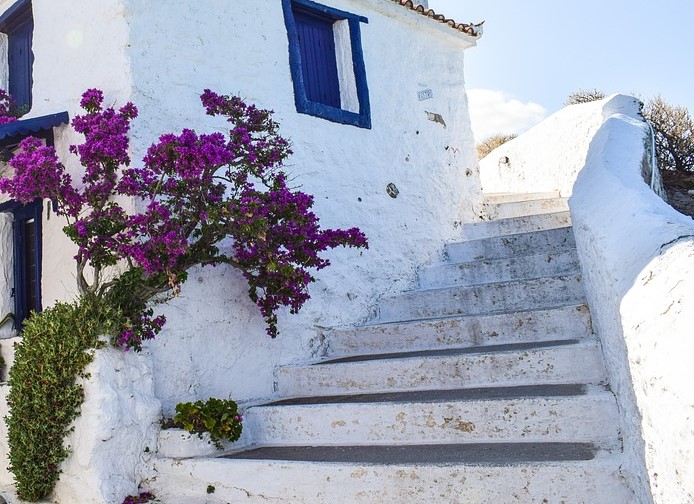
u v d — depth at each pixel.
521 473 3.25
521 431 3.79
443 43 8.59
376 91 7.30
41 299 5.91
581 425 3.65
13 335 6.27
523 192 10.41
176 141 4.04
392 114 7.47
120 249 4.09
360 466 3.63
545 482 3.21
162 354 4.62
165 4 5.20
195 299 4.91
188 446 4.23
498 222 8.02
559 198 8.56
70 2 5.51
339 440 4.31
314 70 6.92
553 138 9.95
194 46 5.37
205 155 3.98
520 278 6.45
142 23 5.01
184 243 4.00
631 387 2.86
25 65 6.82
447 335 5.35
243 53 5.79
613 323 3.32
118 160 4.36
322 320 5.98
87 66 5.25
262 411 4.60
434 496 3.42
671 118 10.48
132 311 4.39
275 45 6.13
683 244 2.38
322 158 6.39
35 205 6.18
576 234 4.95
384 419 4.18
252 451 4.32
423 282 7.13
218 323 5.05
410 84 7.88
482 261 6.70
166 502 4.11
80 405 4.14
